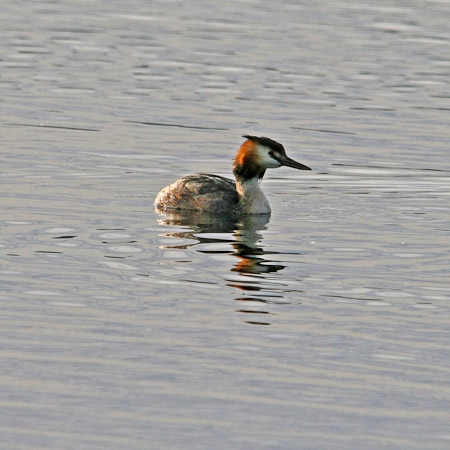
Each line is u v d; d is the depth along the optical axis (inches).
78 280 483.2
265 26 1342.3
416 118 941.8
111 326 424.2
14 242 548.1
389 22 1384.1
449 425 343.3
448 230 599.2
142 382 370.9
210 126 900.0
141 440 329.1
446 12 1470.2
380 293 474.6
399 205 665.6
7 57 1148.5
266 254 537.6
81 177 724.0
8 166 745.6
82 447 324.2
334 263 522.6
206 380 373.4
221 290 472.7
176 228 593.0
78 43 1229.1
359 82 1073.5
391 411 351.9
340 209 652.7
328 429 338.0
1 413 345.7
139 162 777.6
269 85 1053.2
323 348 404.5
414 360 394.0
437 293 475.8
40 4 1499.8
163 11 1455.5
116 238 563.8
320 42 1250.0
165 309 445.7
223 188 650.8
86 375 376.2
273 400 358.3
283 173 760.3
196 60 1150.3
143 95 1007.6
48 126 882.1
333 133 884.6
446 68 1141.1
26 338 409.1
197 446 325.4
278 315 440.8
